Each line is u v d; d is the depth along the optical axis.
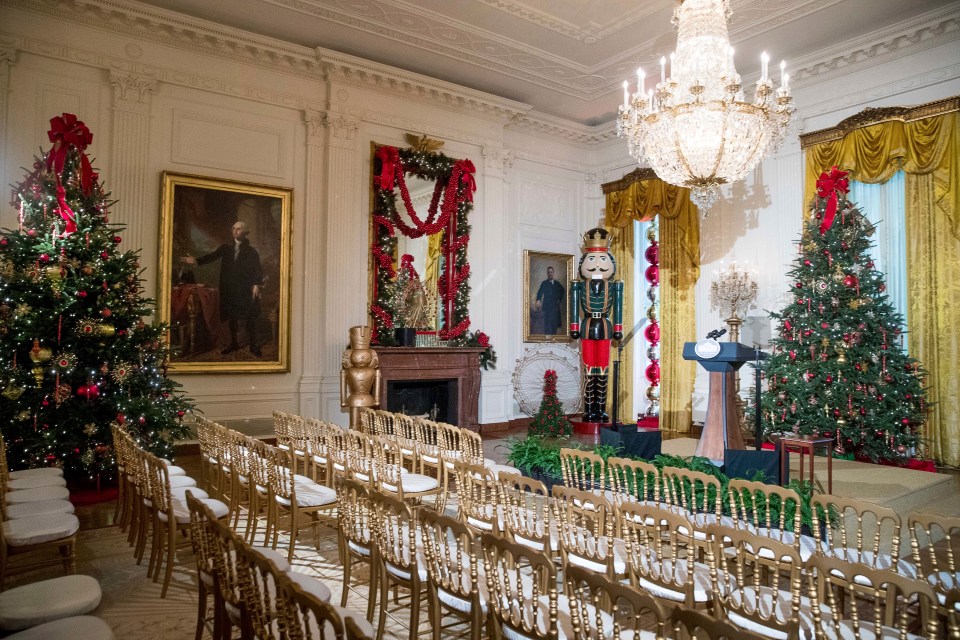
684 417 10.82
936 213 7.98
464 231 10.67
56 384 5.89
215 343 8.62
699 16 5.95
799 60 9.25
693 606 2.72
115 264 6.36
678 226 10.98
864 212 8.80
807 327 8.14
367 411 7.33
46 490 4.44
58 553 4.61
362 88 9.84
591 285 10.98
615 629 2.16
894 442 7.53
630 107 6.28
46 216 6.10
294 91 9.38
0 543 3.44
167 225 8.30
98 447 6.04
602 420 10.90
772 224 9.78
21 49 7.47
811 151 9.19
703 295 10.73
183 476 4.95
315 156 9.50
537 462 5.96
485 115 11.18
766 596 2.79
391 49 9.42
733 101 5.49
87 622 2.35
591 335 10.92
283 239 9.17
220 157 8.79
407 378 9.75
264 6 8.16
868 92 8.80
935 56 8.16
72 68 7.82
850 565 2.38
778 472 5.09
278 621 2.11
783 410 8.24
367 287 9.88
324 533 5.25
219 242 8.70
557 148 12.51
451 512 5.72
